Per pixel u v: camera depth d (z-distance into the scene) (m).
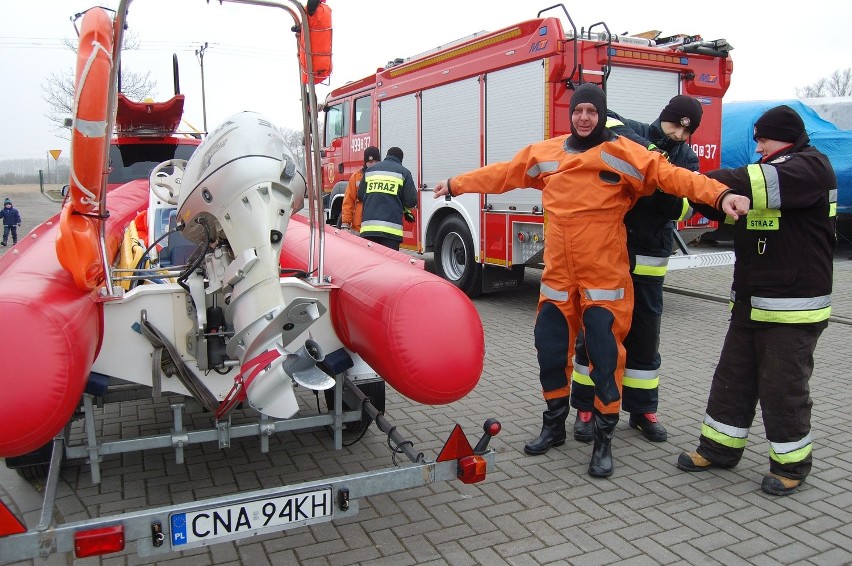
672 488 3.65
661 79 7.56
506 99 7.65
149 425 4.50
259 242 2.78
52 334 2.25
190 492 3.56
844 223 13.63
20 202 37.69
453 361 2.73
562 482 3.72
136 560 2.94
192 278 3.03
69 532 2.29
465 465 2.87
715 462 3.83
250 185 2.83
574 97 3.62
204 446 4.17
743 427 3.77
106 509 3.36
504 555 3.00
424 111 9.18
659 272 4.15
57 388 2.22
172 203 4.23
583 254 3.67
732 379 3.73
